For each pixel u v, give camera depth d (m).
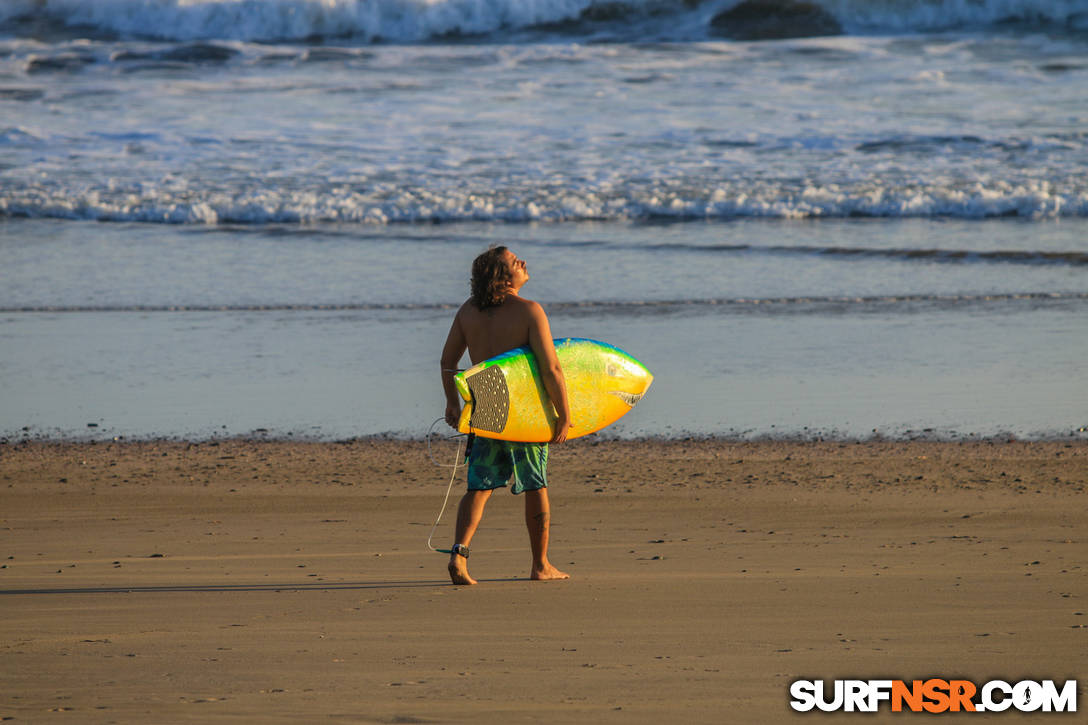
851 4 123.50
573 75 106.00
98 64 110.44
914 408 34.28
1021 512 24.42
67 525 24.11
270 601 17.70
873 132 85.44
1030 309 46.84
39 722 11.73
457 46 120.81
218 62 112.00
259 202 69.25
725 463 29.38
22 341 43.53
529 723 11.74
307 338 43.91
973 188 69.94
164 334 44.59
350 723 11.72
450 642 15.12
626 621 16.28
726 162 78.38
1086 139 81.88
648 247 59.94
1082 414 33.31
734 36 123.06
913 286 51.09
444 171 76.69
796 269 54.91
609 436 32.28
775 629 15.76
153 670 13.71
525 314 18.70
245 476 28.58
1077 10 120.25
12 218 68.31
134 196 71.06
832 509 25.03
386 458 30.28
